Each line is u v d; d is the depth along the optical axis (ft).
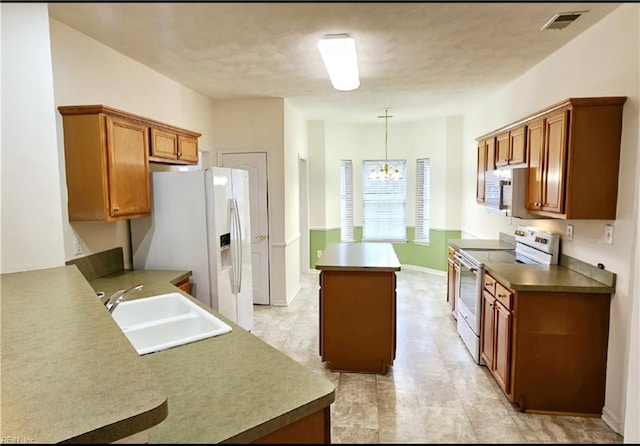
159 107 12.31
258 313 15.57
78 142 8.36
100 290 8.63
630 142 7.58
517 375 8.47
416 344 12.23
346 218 23.57
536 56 10.85
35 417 2.57
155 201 10.80
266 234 16.61
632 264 7.45
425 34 9.15
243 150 16.43
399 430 7.74
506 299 8.82
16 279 6.05
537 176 9.70
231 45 9.78
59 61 8.34
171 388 4.31
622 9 7.80
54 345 3.61
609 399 8.09
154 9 7.72
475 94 15.53
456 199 20.76
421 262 22.77
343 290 10.44
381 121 22.29
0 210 6.76
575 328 8.25
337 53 9.36
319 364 11.00
